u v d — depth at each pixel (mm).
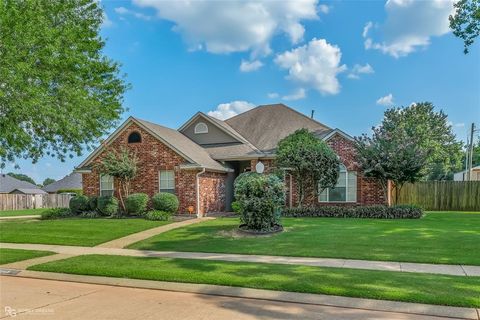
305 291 6703
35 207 39594
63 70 14656
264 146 23578
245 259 9781
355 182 20281
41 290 7332
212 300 6465
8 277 8602
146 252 11250
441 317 5477
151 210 19859
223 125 24859
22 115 13172
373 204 19750
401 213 17719
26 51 12688
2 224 18203
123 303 6344
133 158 21109
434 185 25719
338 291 6582
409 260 9289
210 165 21109
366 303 6062
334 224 15352
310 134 20516
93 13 17484
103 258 10250
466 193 25094
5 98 12359
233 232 14000
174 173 20578
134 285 7551
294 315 5602
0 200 36469
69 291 7230
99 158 22141
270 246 11375
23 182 57281
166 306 6141
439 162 51156
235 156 22484
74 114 14500
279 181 14539
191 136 25562
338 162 19109
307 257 9906
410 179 17969
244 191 14180
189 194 20109
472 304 5812
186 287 7250
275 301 6324
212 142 24891
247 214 13953
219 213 21734
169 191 20781
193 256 10383
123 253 11156
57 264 9484
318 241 11797
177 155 20438
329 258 9750
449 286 6785
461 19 16531
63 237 14211
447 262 9023
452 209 25312
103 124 17703
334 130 20656
